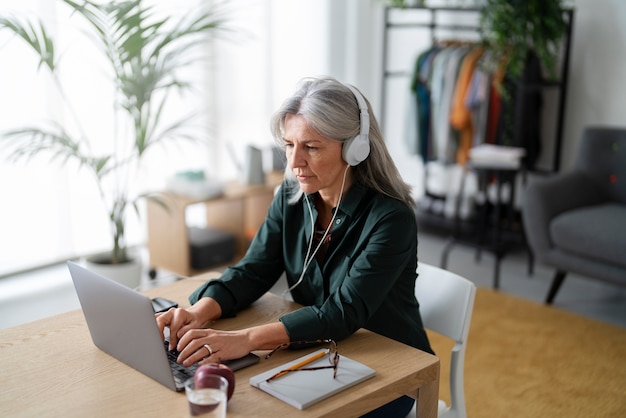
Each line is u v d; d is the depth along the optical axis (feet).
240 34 15.55
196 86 14.97
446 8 14.73
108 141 13.64
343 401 4.30
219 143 15.83
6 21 9.92
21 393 4.38
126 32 10.16
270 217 6.30
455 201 15.90
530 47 14.35
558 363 9.89
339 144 5.40
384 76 16.37
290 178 6.15
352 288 5.34
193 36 14.61
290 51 16.66
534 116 14.92
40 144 11.65
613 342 10.59
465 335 5.87
